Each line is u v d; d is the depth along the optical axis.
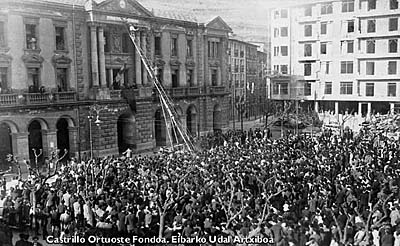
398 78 76.00
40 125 49.41
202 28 70.06
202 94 69.75
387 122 66.50
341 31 81.75
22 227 25.41
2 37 45.34
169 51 64.50
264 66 111.62
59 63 50.28
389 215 23.03
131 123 57.94
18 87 46.38
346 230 18.77
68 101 50.28
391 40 76.38
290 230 19.41
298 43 86.56
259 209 23.62
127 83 58.84
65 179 32.06
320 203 24.91
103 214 23.48
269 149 44.03
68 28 51.16
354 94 81.00
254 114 105.69
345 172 33.72
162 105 61.88
